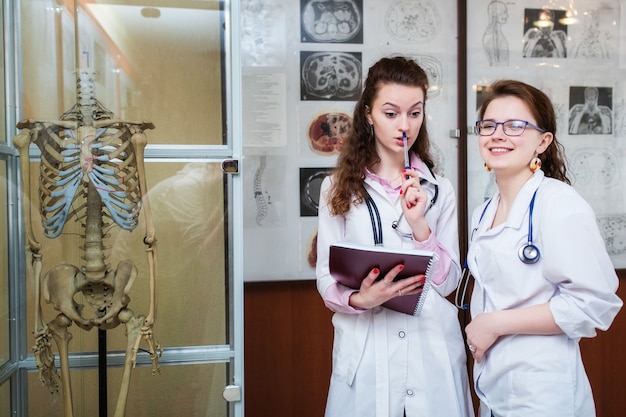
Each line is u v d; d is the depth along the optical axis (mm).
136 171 1287
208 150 1396
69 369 1294
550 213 1073
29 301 1327
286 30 2143
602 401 2379
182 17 1394
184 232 1393
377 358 1218
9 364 1345
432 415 1193
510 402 1111
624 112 2332
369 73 1267
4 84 1305
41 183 1267
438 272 1214
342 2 2166
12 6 1307
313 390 2254
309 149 2174
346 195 1272
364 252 1090
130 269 1306
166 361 1395
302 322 2236
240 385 1413
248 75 2133
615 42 2314
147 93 1389
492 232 1172
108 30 1366
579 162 2320
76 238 1278
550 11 2273
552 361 1079
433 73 2229
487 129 1185
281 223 2180
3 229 1325
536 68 2277
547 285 1095
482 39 2242
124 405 1257
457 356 1257
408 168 1197
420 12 2211
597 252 1047
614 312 1056
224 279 1406
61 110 1313
